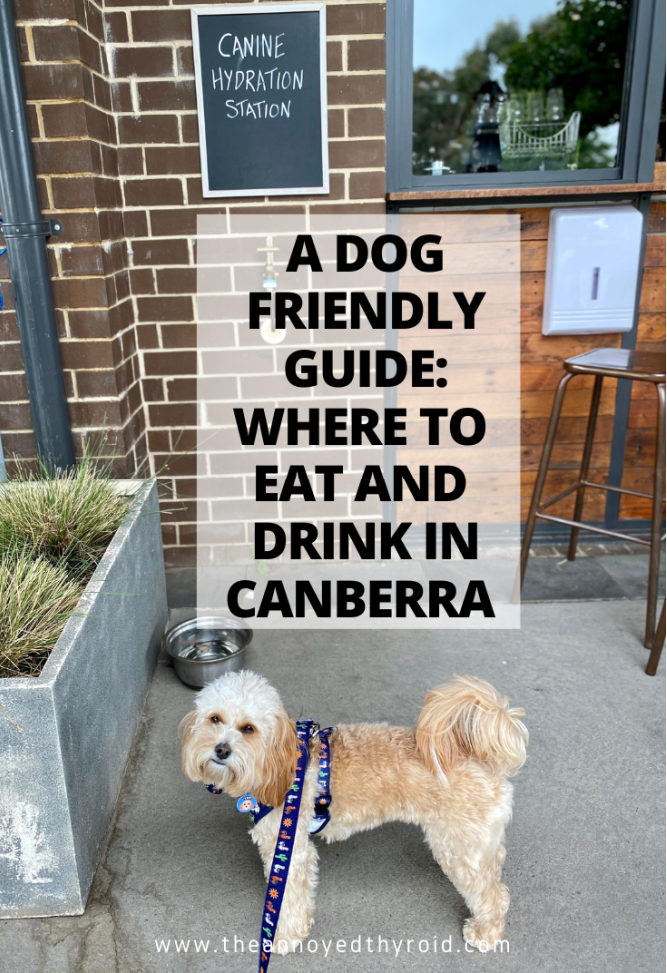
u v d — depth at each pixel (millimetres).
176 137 3104
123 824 2139
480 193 3172
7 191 2666
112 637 2209
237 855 2047
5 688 1639
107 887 1938
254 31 2994
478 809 1687
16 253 2734
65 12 2572
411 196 3160
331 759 1787
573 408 3621
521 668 2828
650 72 3191
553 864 2010
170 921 1853
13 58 2568
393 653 2920
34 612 2018
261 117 3084
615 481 3736
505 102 4129
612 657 2896
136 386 3309
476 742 1680
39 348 2824
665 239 3426
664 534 3748
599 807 2195
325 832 1837
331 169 3166
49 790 1729
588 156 5477
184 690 2699
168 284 3268
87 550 2469
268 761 1646
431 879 1988
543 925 1850
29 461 3043
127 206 3170
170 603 3279
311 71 3041
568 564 3613
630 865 2010
